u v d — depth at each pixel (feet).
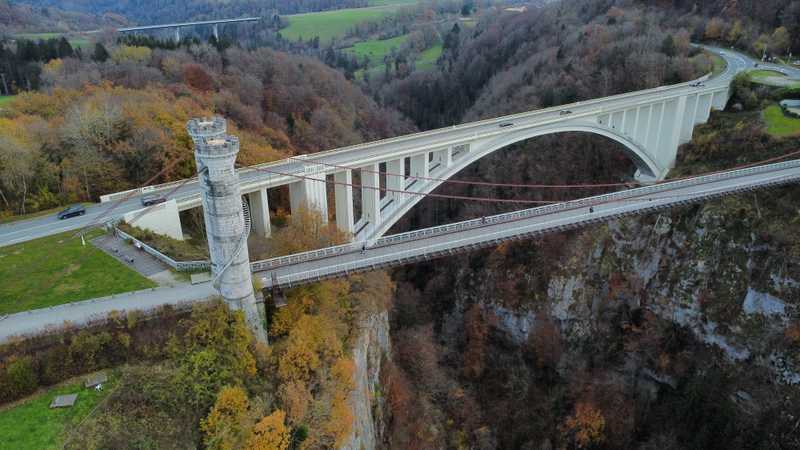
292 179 179.83
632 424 222.28
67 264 144.36
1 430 100.17
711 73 302.25
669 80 302.66
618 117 250.57
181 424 107.55
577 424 221.87
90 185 184.75
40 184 178.19
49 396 107.96
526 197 299.38
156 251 149.07
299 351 125.80
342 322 155.12
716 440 201.77
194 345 119.65
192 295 129.59
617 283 246.27
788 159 234.79
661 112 258.16
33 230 163.02
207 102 260.42
